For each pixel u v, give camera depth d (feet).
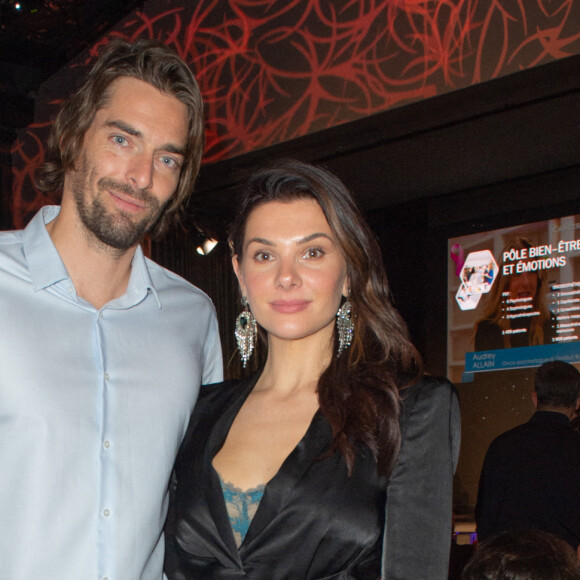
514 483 10.73
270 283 5.71
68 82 22.26
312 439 5.49
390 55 18.74
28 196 22.53
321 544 5.23
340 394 5.56
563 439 10.75
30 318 6.09
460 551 14.62
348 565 5.24
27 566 5.68
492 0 17.17
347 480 5.31
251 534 5.31
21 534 5.71
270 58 20.61
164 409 6.40
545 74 16.53
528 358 24.53
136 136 6.15
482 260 26.02
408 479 5.33
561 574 5.42
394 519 5.25
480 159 22.02
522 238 25.18
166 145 6.27
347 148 20.42
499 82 17.07
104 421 6.07
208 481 5.65
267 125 20.59
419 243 28.81
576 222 24.11
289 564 5.23
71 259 6.35
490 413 25.21
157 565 6.28
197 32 21.85
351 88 19.30
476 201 26.27
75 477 5.89
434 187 24.77
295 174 5.74
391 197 25.79
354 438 5.37
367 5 19.13
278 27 20.51
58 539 5.76
